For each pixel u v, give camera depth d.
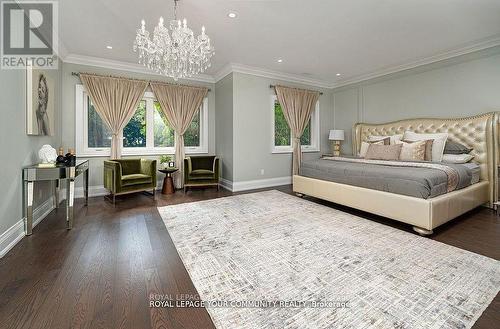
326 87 5.98
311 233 2.53
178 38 2.49
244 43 3.62
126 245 2.26
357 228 2.68
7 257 2.00
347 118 5.71
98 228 2.69
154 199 4.04
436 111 4.12
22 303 1.43
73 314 1.35
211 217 3.08
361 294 1.53
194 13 2.75
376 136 4.75
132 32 3.20
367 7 2.64
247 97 4.85
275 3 2.56
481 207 3.53
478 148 3.57
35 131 2.76
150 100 4.76
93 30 3.14
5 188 2.12
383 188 2.85
